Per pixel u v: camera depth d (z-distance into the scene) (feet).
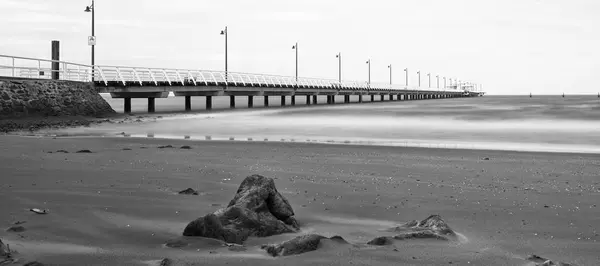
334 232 24.61
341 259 19.69
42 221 25.38
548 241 23.36
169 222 25.84
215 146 71.20
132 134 99.04
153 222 25.79
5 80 117.50
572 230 25.48
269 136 98.12
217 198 32.24
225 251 20.71
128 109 164.04
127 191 34.04
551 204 32.27
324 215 28.55
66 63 139.95
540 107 275.59
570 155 62.18
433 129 116.88
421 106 288.51
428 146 79.36
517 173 46.88
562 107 274.16
